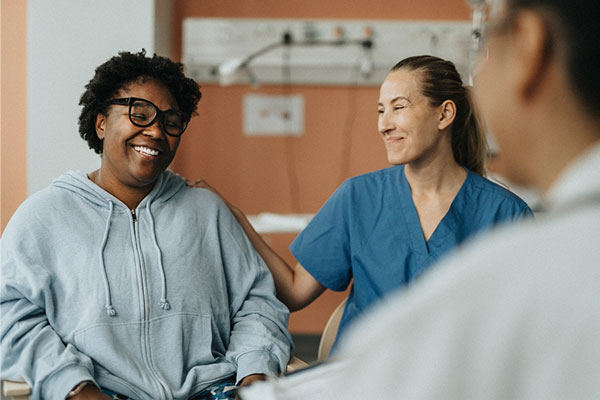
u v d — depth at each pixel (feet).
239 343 5.28
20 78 7.88
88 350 4.76
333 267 5.91
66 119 7.66
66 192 5.29
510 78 1.54
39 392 4.47
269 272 5.86
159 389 4.79
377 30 11.34
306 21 11.32
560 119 1.50
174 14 11.41
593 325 1.26
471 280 1.39
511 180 1.71
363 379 1.41
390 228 5.62
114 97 5.34
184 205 5.63
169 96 5.43
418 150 5.37
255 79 11.52
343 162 11.86
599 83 1.43
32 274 4.81
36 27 7.57
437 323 1.36
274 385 2.30
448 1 11.64
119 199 5.44
